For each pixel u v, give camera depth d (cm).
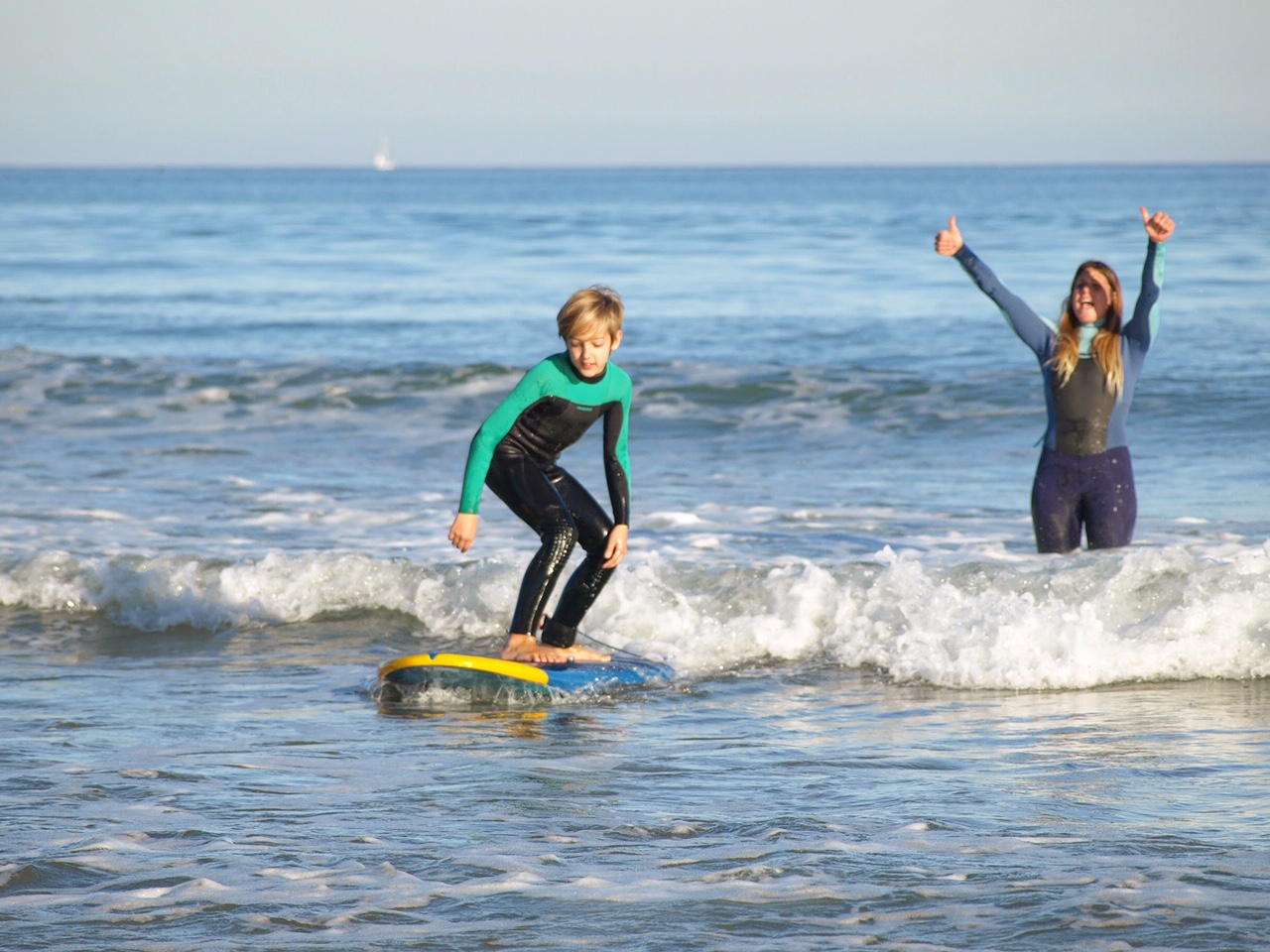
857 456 4691
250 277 12738
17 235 19562
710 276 12175
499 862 1382
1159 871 1330
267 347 8175
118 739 1925
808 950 1145
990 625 2316
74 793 1642
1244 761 1755
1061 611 2338
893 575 2562
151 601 2847
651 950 1149
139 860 1394
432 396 5994
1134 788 1638
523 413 2208
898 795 1619
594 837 1468
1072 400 2644
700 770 1755
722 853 1406
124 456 4716
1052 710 2069
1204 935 1162
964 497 3944
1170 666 2256
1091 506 2661
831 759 1802
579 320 2100
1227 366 6225
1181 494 3850
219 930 1200
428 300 10681
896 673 2312
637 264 13788
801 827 1495
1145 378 5806
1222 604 2312
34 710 2108
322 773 1750
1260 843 1416
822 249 15700
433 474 4394
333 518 3644
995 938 1165
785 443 4966
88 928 1209
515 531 3475
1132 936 1163
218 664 2445
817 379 6094
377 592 2838
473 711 2112
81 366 6644
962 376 6147
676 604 2619
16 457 4672
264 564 2900
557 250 16188
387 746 1894
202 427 5372
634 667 2291
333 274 13062
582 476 4341
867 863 1368
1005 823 1502
